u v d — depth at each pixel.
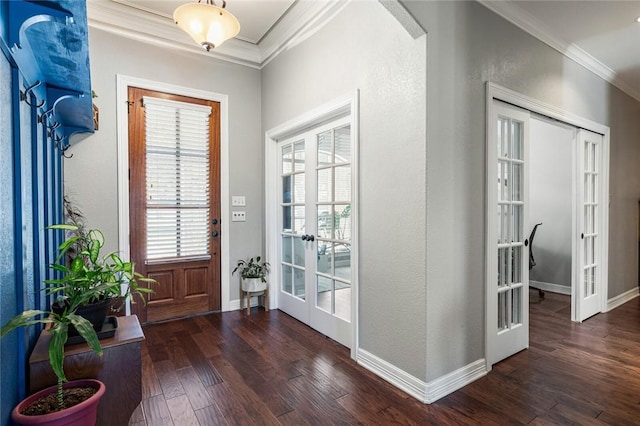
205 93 3.68
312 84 3.07
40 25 1.26
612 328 3.29
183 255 3.58
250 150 3.97
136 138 3.33
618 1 2.46
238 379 2.30
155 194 3.43
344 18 2.67
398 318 2.21
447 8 2.12
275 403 2.02
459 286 2.22
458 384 2.19
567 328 3.29
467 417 1.88
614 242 3.99
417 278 2.08
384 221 2.31
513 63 2.59
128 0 2.98
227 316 3.64
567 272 4.62
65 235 2.88
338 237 2.98
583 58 3.27
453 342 2.18
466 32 2.25
